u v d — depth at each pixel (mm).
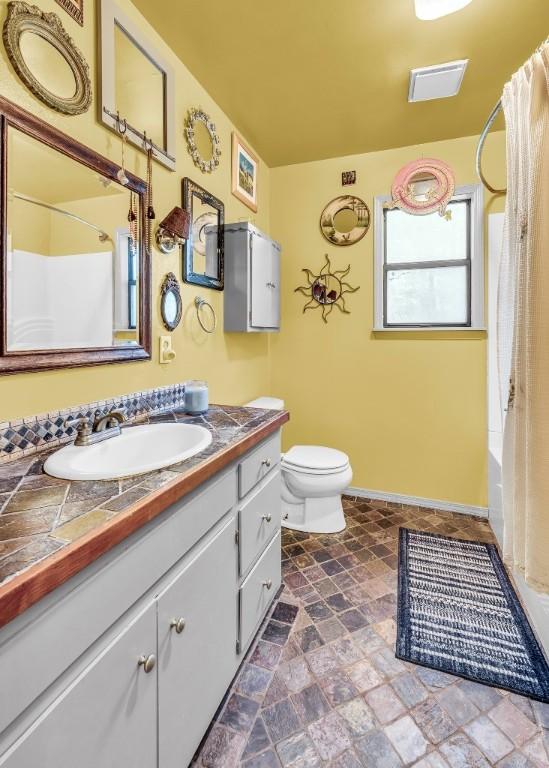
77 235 1214
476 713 1194
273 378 2984
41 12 1073
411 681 1306
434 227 2592
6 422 1015
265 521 1479
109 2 1303
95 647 673
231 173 2248
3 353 995
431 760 1061
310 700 1233
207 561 1045
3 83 986
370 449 2785
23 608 516
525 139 1156
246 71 1812
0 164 976
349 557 2055
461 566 1978
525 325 1115
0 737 513
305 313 2875
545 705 1220
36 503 768
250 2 1432
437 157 2488
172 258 1714
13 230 1016
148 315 1533
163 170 1640
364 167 2648
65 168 1162
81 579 633
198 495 992
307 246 2828
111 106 1320
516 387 1190
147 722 807
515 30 1559
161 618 847
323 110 2127
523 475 1161
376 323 2689
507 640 1485
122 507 750
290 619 1590
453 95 1981
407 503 2711
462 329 2494
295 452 2451
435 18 1475
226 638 1181
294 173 2816
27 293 1061
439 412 2611
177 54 1696
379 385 2732
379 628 1546
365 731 1138
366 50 1674
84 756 645
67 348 1188
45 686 571
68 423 1189
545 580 1056
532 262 1063
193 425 1380
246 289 2135
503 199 2379
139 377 1520
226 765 1042
